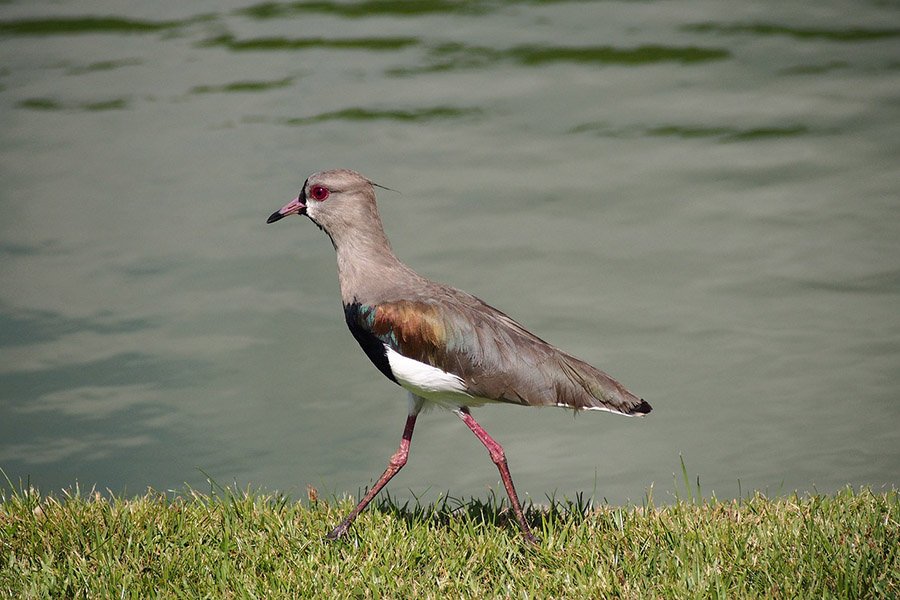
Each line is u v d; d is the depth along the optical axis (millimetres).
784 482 11766
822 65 23031
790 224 17375
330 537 9344
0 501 10562
